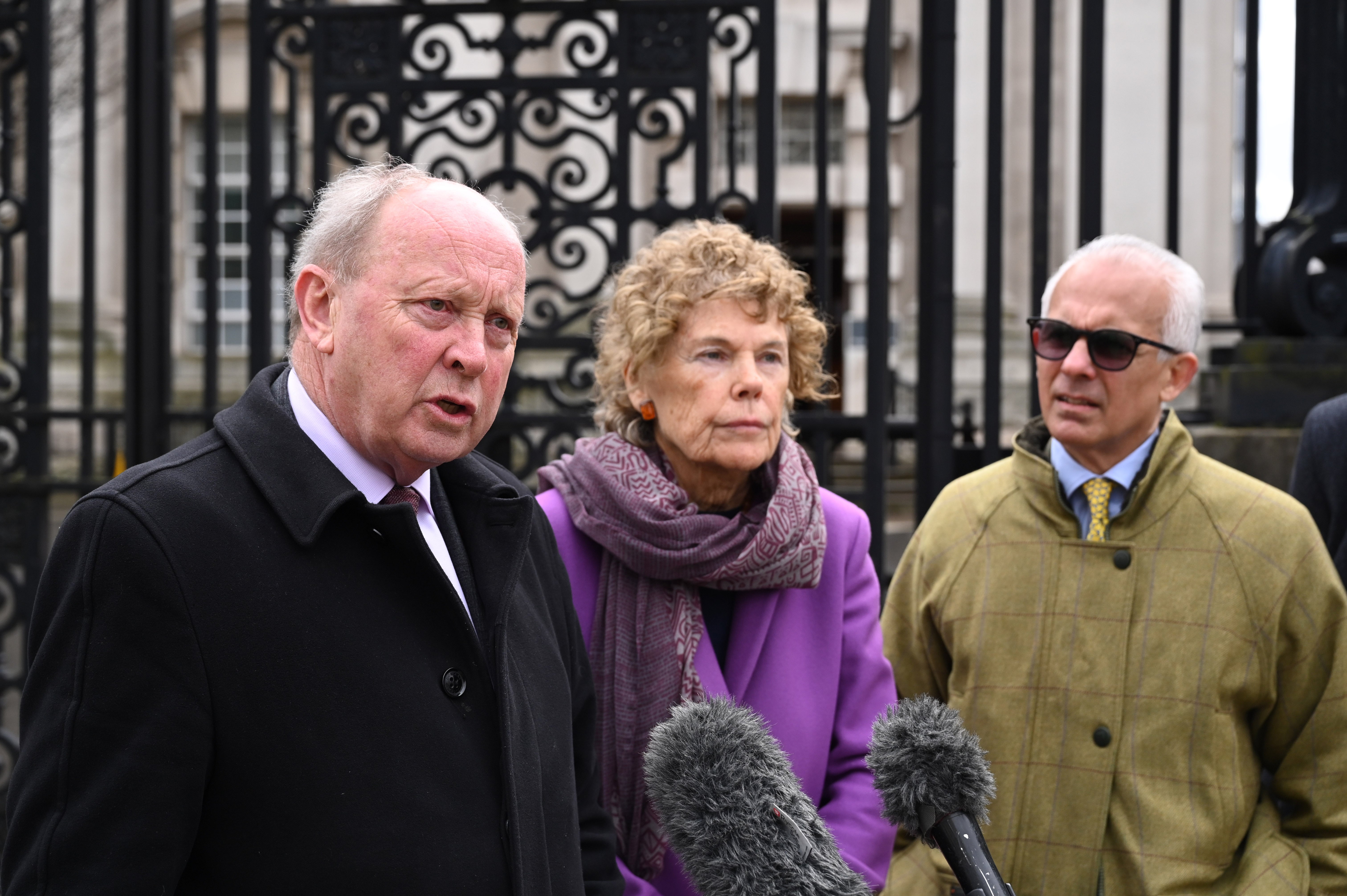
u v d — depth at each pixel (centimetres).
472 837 127
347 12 343
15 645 503
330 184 140
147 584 118
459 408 132
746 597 188
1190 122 974
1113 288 197
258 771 119
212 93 344
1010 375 923
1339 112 322
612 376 195
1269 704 194
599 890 155
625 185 338
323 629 124
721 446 178
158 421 347
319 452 131
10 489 351
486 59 799
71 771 115
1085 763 192
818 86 337
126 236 347
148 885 113
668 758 131
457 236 130
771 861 121
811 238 1186
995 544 207
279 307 615
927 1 331
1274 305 324
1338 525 226
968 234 981
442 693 130
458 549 144
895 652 222
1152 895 182
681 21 336
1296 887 183
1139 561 197
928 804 127
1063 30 955
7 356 358
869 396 323
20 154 616
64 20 883
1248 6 332
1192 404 686
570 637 162
